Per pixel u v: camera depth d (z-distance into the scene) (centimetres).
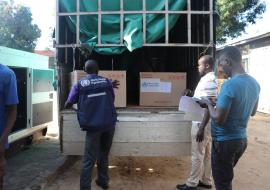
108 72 501
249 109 305
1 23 2517
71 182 490
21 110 642
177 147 471
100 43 492
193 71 553
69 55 556
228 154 303
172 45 486
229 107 291
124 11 493
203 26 513
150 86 515
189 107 441
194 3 535
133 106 526
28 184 481
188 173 538
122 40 491
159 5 496
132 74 636
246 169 576
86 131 432
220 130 304
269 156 668
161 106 514
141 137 470
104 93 430
